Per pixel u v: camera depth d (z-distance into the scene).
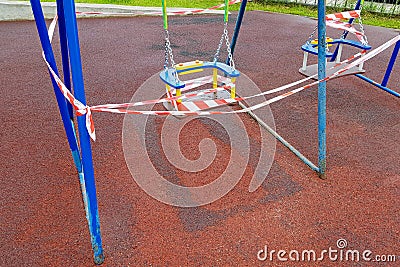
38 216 2.11
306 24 7.05
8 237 1.96
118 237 1.98
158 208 2.20
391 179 2.51
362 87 4.03
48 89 3.79
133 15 7.11
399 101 3.71
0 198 2.24
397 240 2.01
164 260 1.85
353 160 2.72
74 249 1.90
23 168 2.53
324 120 2.34
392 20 7.53
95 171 2.50
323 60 2.21
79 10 6.80
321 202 2.28
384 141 2.98
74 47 1.39
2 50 4.96
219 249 1.92
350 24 3.89
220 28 6.50
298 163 2.66
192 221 2.11
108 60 4.71
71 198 2.26
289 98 3.70
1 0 6.68
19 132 2.97
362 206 2.25
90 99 3.60
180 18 7.20
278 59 4.96
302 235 2.03
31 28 6.08
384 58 5.00
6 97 3.57
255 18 7.44
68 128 2.22
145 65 4.56
